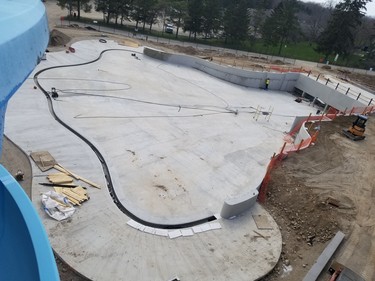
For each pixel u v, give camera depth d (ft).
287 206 51.39
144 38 155.63
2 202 14.99
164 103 81.71
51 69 85.40
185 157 60.34
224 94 99.50
